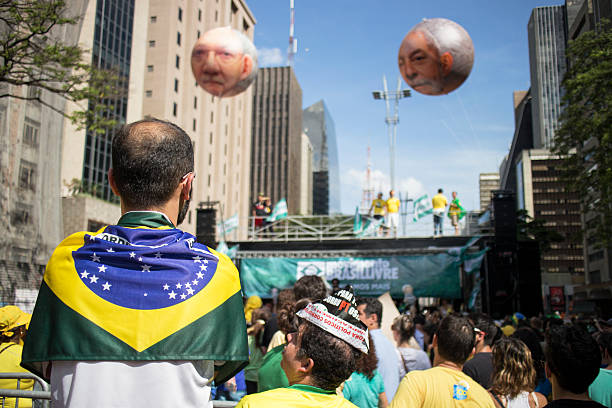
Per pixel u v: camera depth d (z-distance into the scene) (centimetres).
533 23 13275
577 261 9881
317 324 188
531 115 13238
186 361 150
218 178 6531
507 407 346
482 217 2272
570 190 2066
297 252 2392
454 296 2109
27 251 1508
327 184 18400
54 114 1723
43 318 151
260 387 335
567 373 263
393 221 2370
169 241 163
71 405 142
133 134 171
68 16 1413
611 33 1831
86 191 3709
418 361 534
